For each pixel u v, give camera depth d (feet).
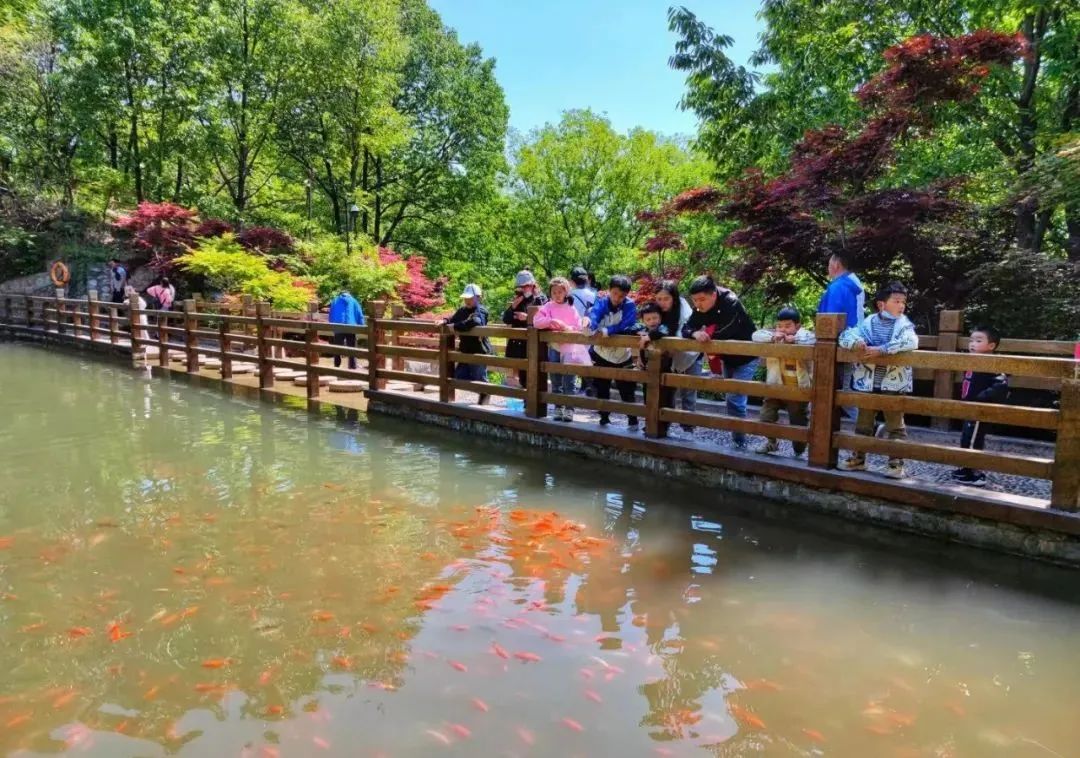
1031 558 12.57
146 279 67.56
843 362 15.01
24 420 27.17
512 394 22.62
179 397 32.19
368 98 66.69
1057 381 18.56
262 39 67.77
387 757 7.88
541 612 11.37
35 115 67.72
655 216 32.65
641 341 18.56
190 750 8.06
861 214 24.38
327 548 14.17
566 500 17.01
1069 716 8.67
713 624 10.97
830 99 35.40
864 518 14.74
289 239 60.49
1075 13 30.45
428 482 18.69
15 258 69.21
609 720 8.55
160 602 11.80
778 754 7.93
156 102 63.72
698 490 17.44
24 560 13.61
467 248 86.17
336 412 28.25
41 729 8.48
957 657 10.02
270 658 10.03
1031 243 29.01
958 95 23.06
